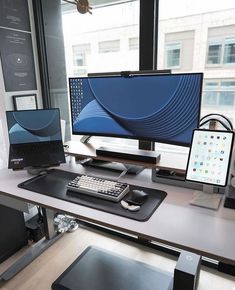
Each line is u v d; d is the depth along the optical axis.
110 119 1.59
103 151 1.61
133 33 1.96
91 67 2.34
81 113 1.67
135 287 1.71
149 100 1.42
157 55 1.84
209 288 1.69
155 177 1.48
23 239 2.14
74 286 1.72
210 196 1.27
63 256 2.03
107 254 2.02
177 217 1.11
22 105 2.17
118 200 1.25
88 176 1.49
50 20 2.26
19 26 2.07
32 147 1.68
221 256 0.87
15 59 2.07
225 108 1.81
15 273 1.84
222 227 1.03
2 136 2.05
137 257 2.01
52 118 1.71
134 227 1.04
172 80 1.32
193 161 1.26
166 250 2.04
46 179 1.55
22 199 1.33
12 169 1.68
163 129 1.43
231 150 1.20
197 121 1.31
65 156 1.73
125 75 1.45
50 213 2.13
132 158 1.52
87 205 1.22
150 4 1.71
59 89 2.45
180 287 1.34
